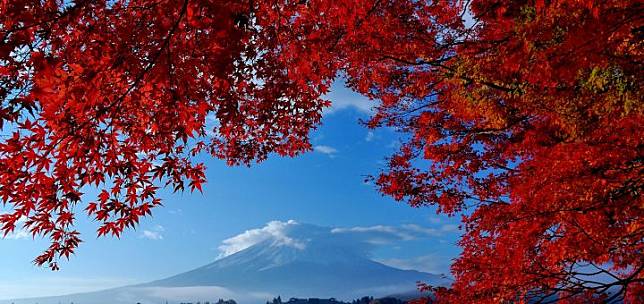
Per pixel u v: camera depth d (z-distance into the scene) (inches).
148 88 222.4
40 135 212.7
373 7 325.4
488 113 346.9
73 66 209.2
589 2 211.5
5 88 219.6
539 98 294.5
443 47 358.0
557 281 312.2
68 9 213.0
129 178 247.9
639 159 277.0
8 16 209.0
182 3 213.8
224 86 241.6
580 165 285.6
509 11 297.4
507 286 327.3
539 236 317.7
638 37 230.7
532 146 349.4
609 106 267.0
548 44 249.9
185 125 230.5
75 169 229.3
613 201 283.6
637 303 285.4
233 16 208.4
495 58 294.0
